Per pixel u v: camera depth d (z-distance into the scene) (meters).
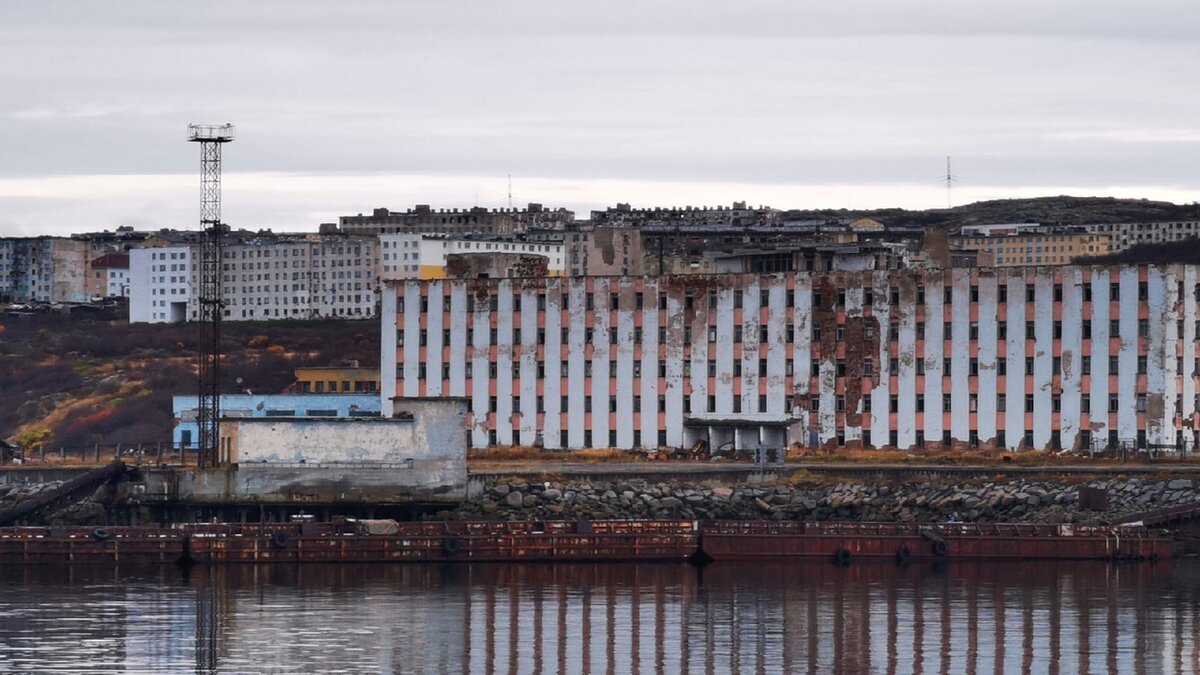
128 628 175.12
